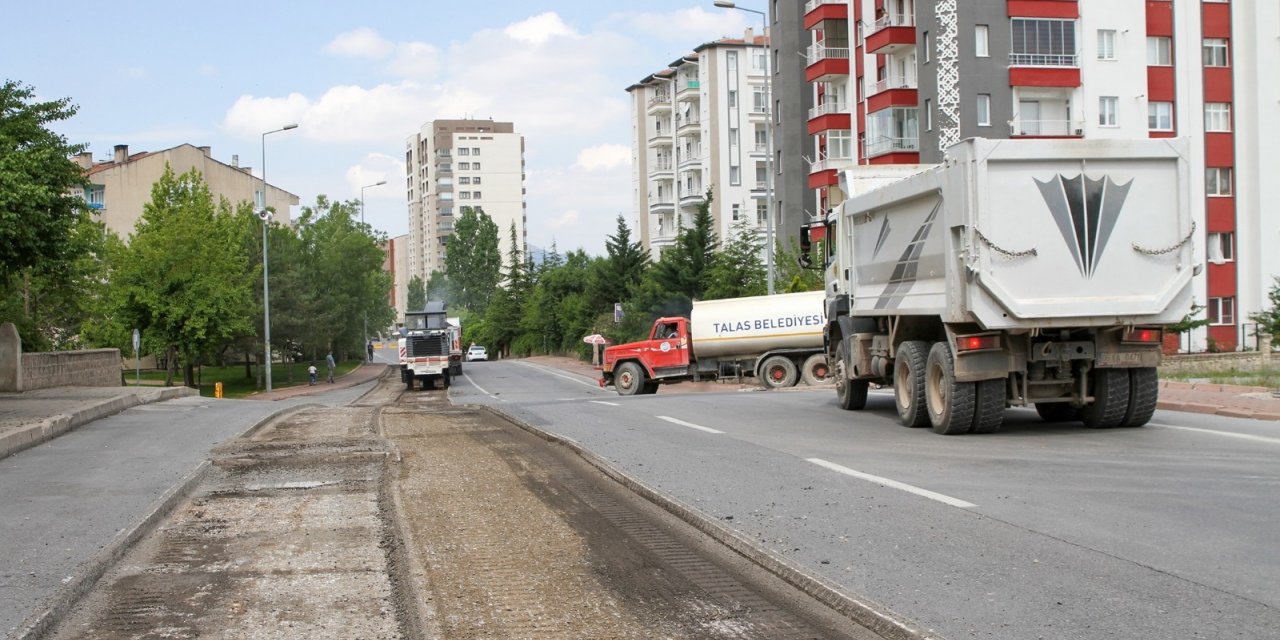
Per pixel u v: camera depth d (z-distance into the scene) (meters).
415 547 7.70
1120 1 43.69
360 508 9.52
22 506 9.66
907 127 45.34
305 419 19.97
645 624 5.69
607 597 6.25
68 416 17.59
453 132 183.62
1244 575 6.14
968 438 13.33
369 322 90.94
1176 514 7.92
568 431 15.42
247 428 17.06
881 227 16.05
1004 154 12.59
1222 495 8.62
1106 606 5.61
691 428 15.52
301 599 6.36
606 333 63.53
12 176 21.84
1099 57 43.59
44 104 27.91
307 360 86.94
